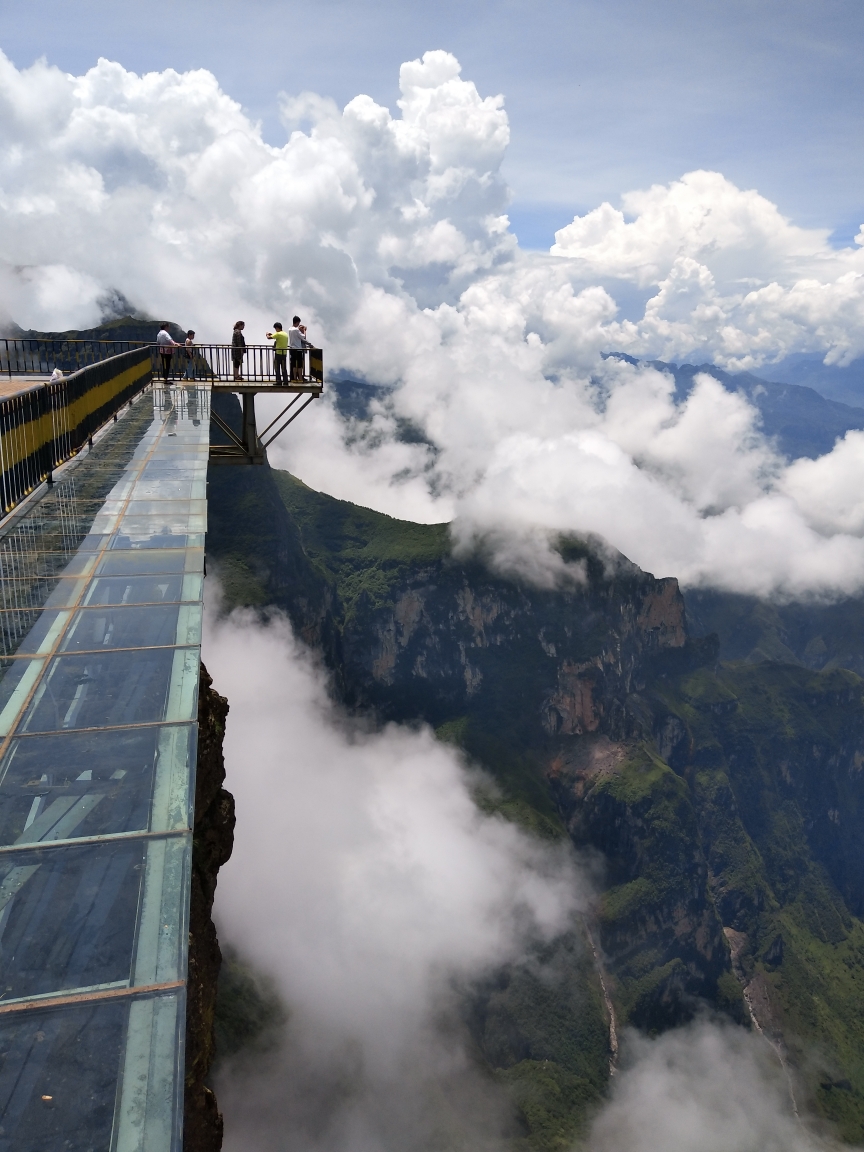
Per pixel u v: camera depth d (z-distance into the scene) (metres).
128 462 20.22
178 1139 3.98
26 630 9.70
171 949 5.11
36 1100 4.14
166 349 37.06
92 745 7.24
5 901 5.37
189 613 10.43
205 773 14.12
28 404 16.61
